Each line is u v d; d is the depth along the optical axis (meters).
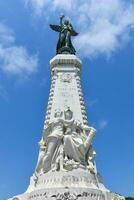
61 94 27.05
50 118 26.38
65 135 24.25
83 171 22.83
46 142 24.77
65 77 27.78
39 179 23.20
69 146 23.81
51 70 28.81
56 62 28.39
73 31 31.05
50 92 27.77
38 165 24.53
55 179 22.33
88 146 24.39
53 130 24.80
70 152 23.78
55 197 21.09
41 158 24.56
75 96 27.00
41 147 25.19
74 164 23.14
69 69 28.12
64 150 23.77
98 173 24.31
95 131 24.86
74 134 24.50
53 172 22.81
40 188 22.06
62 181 22.11
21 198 22.92
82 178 22.38
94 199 21.44
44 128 26.00
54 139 24.08
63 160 23.34
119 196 23.03
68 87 27.38
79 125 25.08
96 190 21.88
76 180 22.22
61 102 26.67
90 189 21.67
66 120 24.94
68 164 23.08
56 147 24.03
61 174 22.45
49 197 21.16
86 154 24.47
